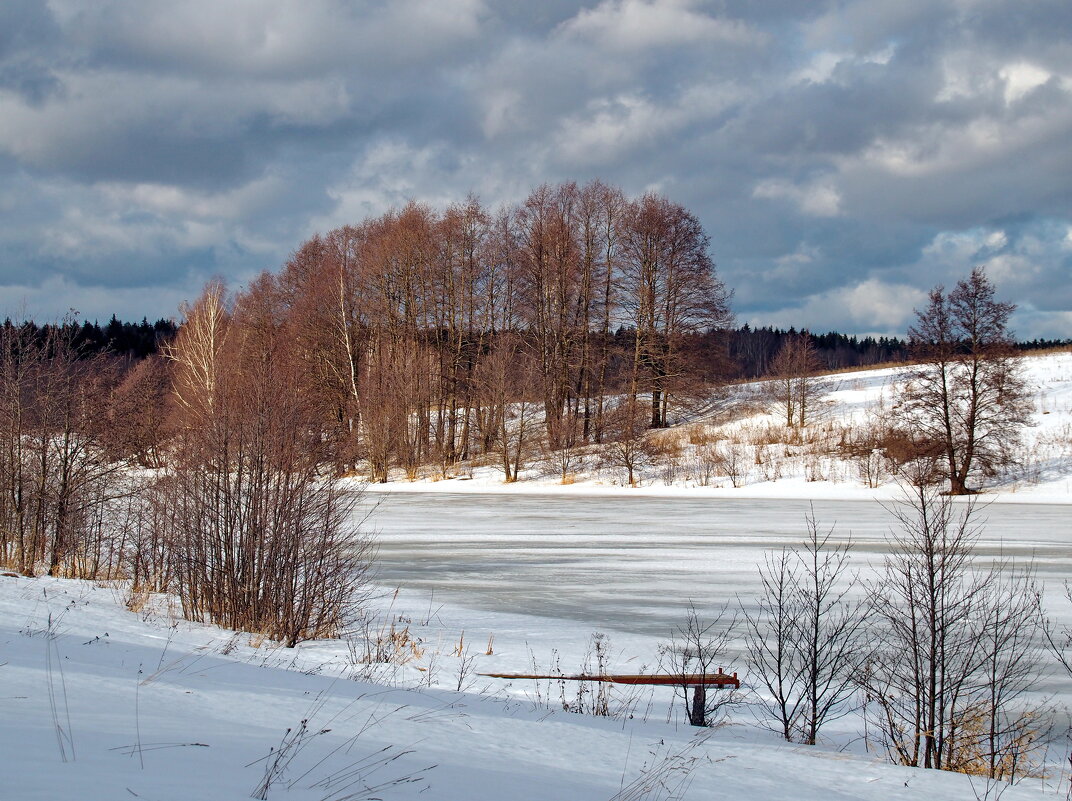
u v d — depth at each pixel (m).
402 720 6.38
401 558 23.53
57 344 20.22
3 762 3.41
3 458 19.55
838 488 42.06
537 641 13.42
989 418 41.28
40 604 12.56
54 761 3.54
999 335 41.28
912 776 6.50
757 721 9.14
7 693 5.33
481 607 16.61
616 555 23.83
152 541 16.52
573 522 32.56
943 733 8.15
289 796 3.61
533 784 4.67
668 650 12.78
